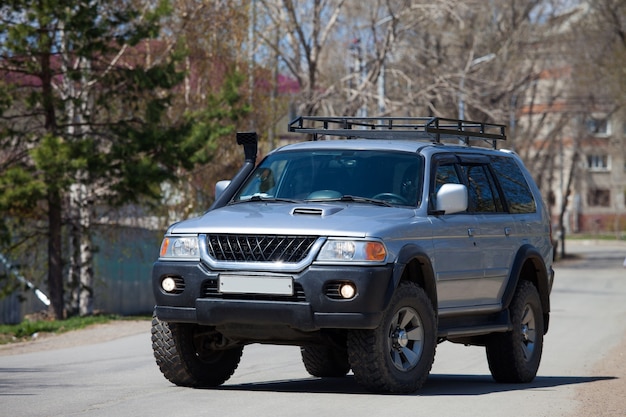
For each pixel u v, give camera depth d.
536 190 21.16
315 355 20.14
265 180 18.02
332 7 63.84
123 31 43.97
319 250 15.50
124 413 14.52
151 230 50.75
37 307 50.12
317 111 60.91
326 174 17.67
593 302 50.91
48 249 44.38
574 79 98.06
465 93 60.00
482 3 76.44
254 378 20.28
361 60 62.50
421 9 59.12
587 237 157.88
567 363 24.48
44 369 22.41
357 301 15.33
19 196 39.66
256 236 15.79
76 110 44.25
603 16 96.00
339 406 14.98
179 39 43.38
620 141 137.62
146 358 25.19
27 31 40.12
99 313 48.78
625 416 14.54
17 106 44.09
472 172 19.02
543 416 14.45
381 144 18.09
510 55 83.25
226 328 16.16
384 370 15.84
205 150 43.16
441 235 17.22
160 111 42.81
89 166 41.06
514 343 19.47
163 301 16.30
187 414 14.34
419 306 16.33
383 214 16.44
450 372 22.31
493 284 18.84
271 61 56.97
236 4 52.66
